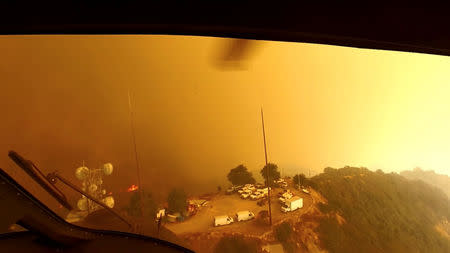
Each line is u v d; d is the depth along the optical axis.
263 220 86.19
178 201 87.75
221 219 83.50
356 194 101.62
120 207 83.88
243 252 78.38
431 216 103.62
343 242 85.31
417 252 92.81
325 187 103.25
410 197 106.00
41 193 73.12
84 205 55.00
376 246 89.00
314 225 88.69
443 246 92.94
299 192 99.94
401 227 95.31
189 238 78.00
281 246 79.44
